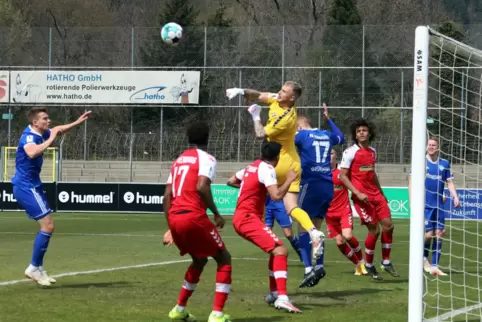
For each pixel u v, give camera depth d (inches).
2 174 1246.9
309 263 466.0
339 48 1385.3
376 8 2290.8
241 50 1424.7
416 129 349.1
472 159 1027.3
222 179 1336.1
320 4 2304.4
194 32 1435.8
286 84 425.1
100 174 1381.6
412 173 348.5
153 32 1450.5
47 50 1519.4
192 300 424.2
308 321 365.1
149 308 394.6
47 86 1432.1
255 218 384.8
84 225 970.7
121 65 1461.6
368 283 500.7
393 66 1368.1
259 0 2407.7
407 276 538.0
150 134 1393.9
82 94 1424.7
